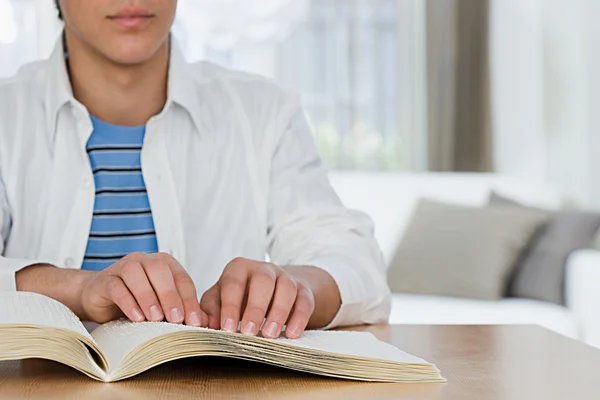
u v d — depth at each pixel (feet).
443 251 11.93
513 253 11.80
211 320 3.20
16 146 4.84
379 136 15.69
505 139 15.56
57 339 2.64
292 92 5.54
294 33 15.44
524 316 10.75
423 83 15.65
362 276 4.28
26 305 3.02
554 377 2.77
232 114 5.28
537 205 13.00
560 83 14.85
